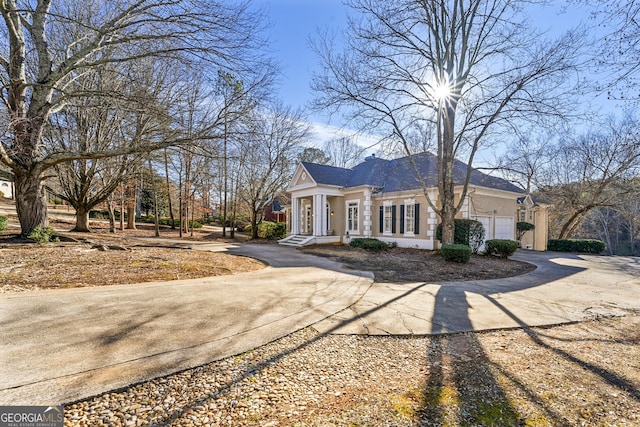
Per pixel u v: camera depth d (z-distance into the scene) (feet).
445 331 15.05
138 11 28.96
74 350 11.16
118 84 41.11
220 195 88.94
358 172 71.00
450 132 39.11
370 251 49.03
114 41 29.09
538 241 69.87
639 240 96.99
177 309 16.57
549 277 30.89
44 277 21.26
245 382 9.64
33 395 8.30
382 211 57.67
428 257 40.73
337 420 7.89
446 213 39.34
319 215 61.87
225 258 36.99
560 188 69.97
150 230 90.99
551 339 14.25
